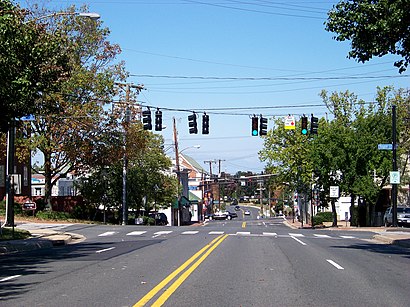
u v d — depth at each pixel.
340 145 47.00
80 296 10.44
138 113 44.19
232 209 170.50
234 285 11.71
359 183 46.38
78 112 40.38
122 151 44.19
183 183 93.69
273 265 15.50
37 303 9.79
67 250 21.50
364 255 19.22
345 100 51.50
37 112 24.19
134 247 21.92
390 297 10.50
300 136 56.88
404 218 44.50
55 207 50.66
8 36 17.64
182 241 25.23
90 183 50.38
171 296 10.32
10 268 15.35
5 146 41.22
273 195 151.38
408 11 16.16
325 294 10.75
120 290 11.05
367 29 16.94
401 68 17.77
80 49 42.00
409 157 58.50
